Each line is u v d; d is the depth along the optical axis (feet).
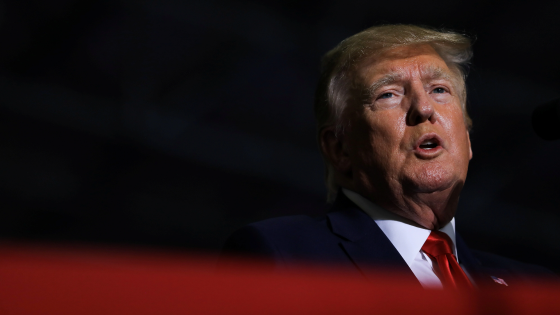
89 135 19.08
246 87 19.45
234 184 20.63
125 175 20.10
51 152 19.56
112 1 17.33
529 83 19.81
